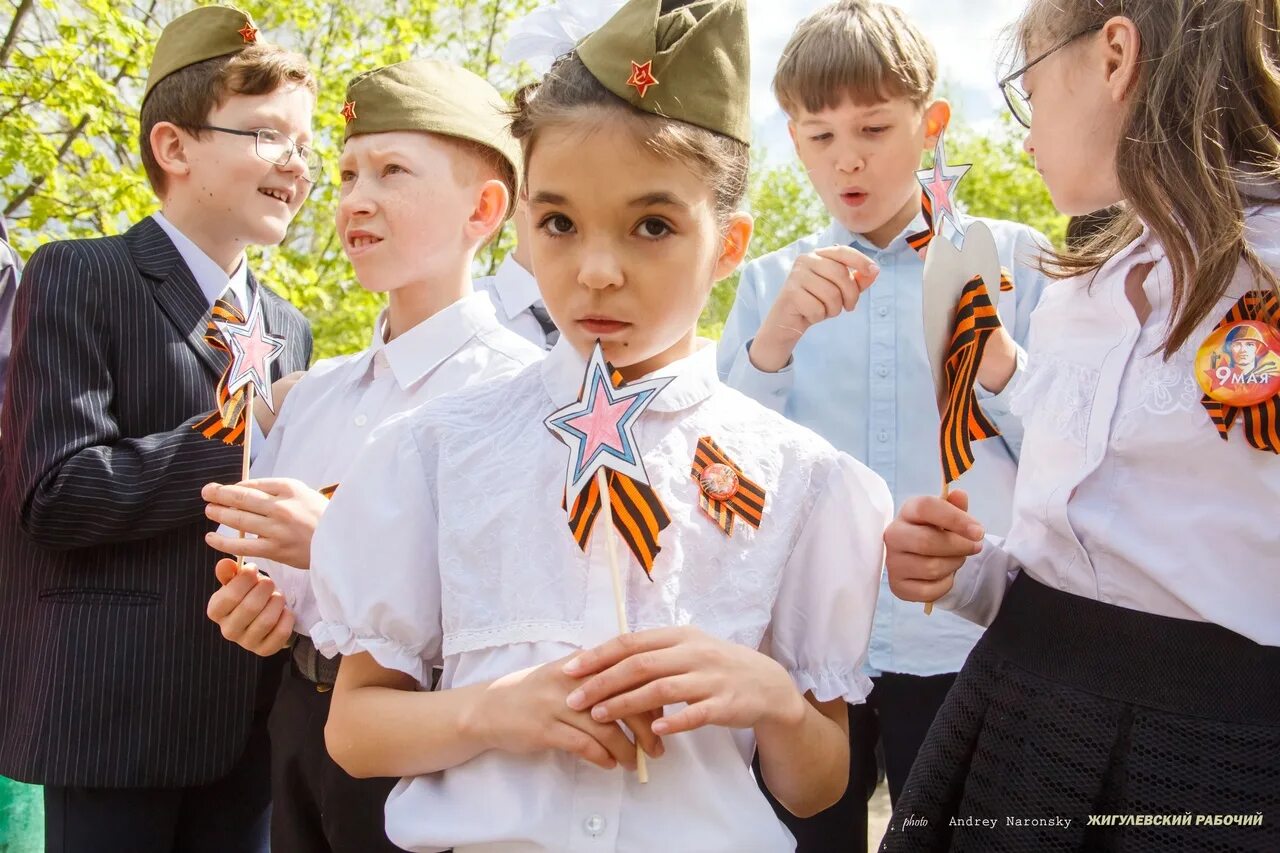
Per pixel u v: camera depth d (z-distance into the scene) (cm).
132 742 213
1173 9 137
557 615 138
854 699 145
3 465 225
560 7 157
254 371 186
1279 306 128
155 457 212
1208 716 129
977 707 151
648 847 131
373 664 146
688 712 123
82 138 636
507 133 225
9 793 264
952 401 150
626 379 150
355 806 192
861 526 149
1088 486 141
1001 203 1523
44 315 217
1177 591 131
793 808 146
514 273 304
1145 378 137
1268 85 134
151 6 702
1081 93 146
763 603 142
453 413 151
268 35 803
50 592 218
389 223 210
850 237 250
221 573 180
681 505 142
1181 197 132
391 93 213
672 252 136
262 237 244
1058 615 144
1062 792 136
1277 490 128
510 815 131
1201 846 126
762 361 226
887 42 226
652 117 132
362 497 147
